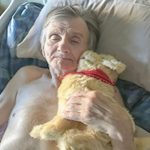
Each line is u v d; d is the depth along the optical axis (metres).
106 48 0.55
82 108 0.43
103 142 0.43
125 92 0.54
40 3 0.73
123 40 0.54
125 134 0.42
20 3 0.69
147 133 0.49
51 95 0.54
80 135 0.42
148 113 0.51
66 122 0.44
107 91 0.47
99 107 0.43
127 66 0.54
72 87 0.46
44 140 0.47
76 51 0.50
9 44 0.62
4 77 0.61
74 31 0.50
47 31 0.52
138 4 0.55
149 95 0.53
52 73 0.53
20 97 0.56
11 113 0.56
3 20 0.65
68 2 0.60
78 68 0.50
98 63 0.49
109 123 0.42
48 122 0.46
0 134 0.56
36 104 0.52
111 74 0.50
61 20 0.51
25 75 0.59
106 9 0.57
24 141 0.49
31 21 0.65
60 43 0.50
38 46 0.61
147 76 0.53
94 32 0.55
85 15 0.55
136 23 0.54
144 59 0.53
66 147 0.42
